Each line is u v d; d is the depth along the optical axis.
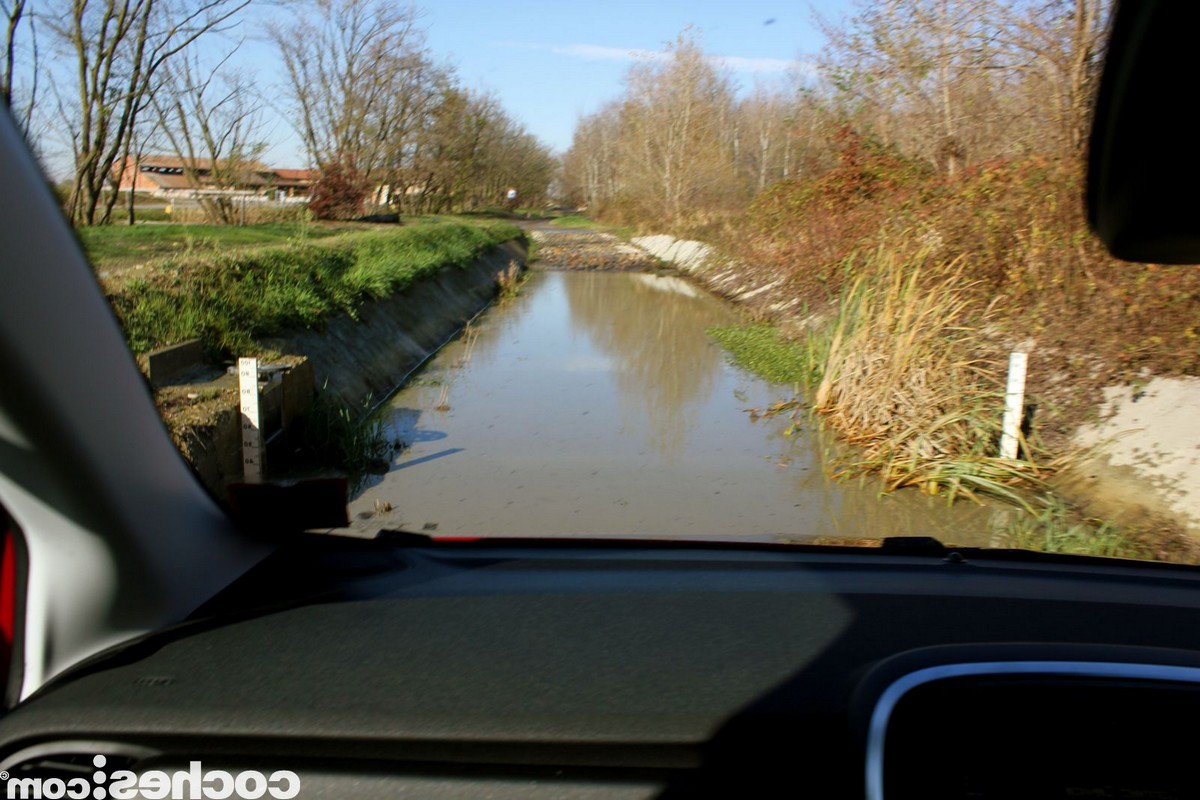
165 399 7.00
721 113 41.75
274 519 2.04
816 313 15.73
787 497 7.70
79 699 1.56
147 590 1.76
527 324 19.22
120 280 8.90
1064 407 8.79
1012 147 14.39
